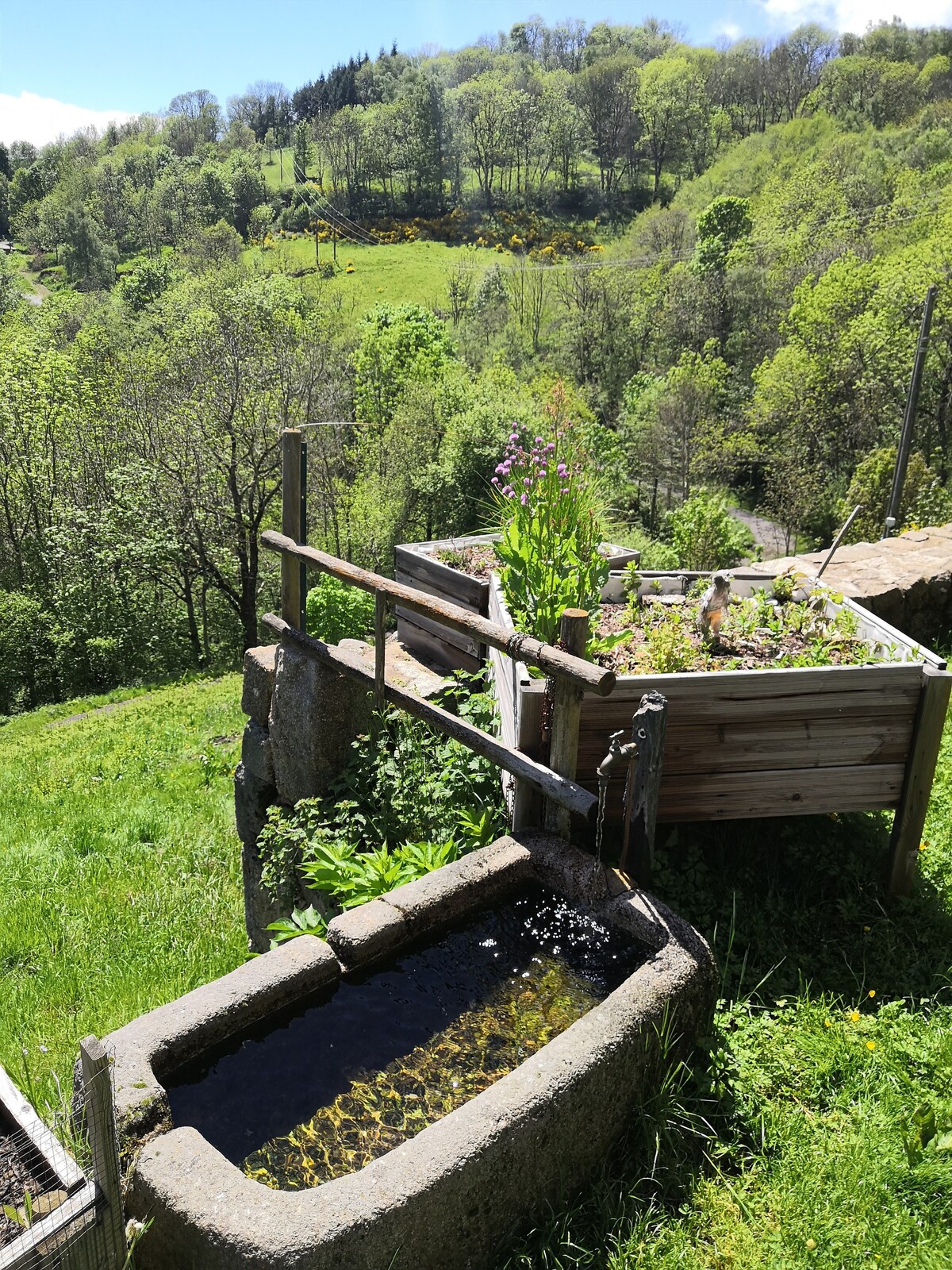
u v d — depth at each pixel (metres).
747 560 22.30
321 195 107.81
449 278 81.94
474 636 3.65
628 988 2.91
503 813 4.17
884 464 25.12
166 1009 2.89
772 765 3.85
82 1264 2.01
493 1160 2.38
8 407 29.55
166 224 106.50
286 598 5.11
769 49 100.25
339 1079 2.83
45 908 6.87
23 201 122.19
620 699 3.72
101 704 19.97
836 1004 3.44
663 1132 2.82
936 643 7.25
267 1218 2.14
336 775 5.00
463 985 3.21
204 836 8.20
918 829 3.92
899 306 36.88
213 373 25.28
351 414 35.91
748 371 50.69
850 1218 2.62
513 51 134.50
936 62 79.12
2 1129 2.34
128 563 27.09
